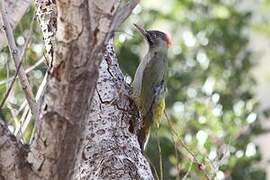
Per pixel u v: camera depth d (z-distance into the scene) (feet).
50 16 34.14
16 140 25.00
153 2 63.93
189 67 57.82
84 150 32.37
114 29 23.97
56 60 23.41
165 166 48.06
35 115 27.63
